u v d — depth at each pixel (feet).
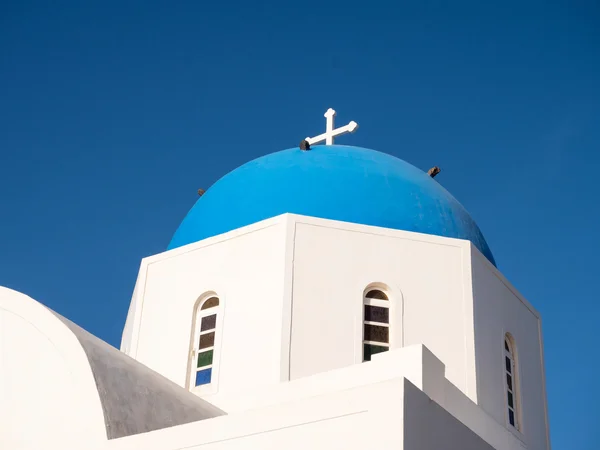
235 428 36.78
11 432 39.99
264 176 60.29
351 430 34.86
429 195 60.44
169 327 56.39
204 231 59.21
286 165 60.70
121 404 40.63
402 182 60.29
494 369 55.57
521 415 57.52
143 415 41.32
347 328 52.95
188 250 57.72
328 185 58.70
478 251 57.52
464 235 59.67
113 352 43.34
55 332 41.42
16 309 42.29
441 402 43.24
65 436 39.14
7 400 40.68
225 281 55.52
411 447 34.30
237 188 60.49
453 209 60.90
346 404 35.32
